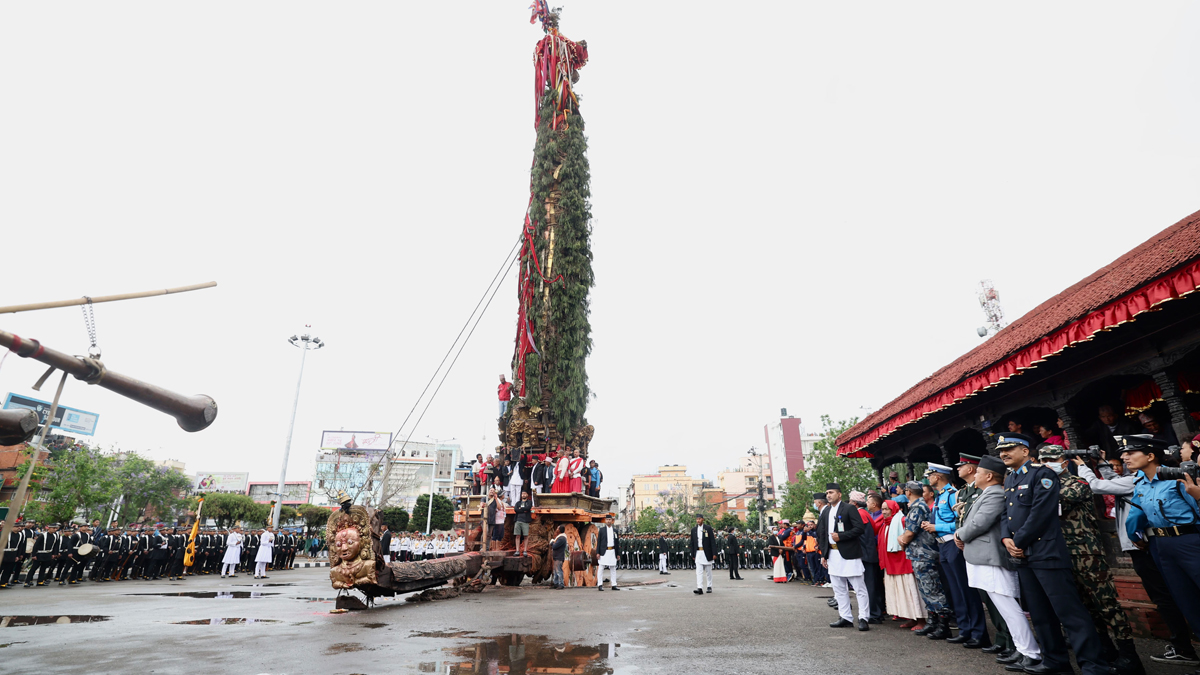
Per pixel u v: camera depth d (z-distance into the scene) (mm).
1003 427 10984
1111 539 8227
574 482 18953
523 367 24312
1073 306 7719
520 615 10039
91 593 15555
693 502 126375
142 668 5867
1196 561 5270
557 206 26031
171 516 76125
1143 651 6676
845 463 41312
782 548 20359
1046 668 5543
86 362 2996
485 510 18406
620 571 29359
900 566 8359
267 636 7887
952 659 6258
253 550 27703
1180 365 8086
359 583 10742
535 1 30484
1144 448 5812
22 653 6715
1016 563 5613
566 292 24594
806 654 6504
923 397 11281
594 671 5695
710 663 6047
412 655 6520
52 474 44969
